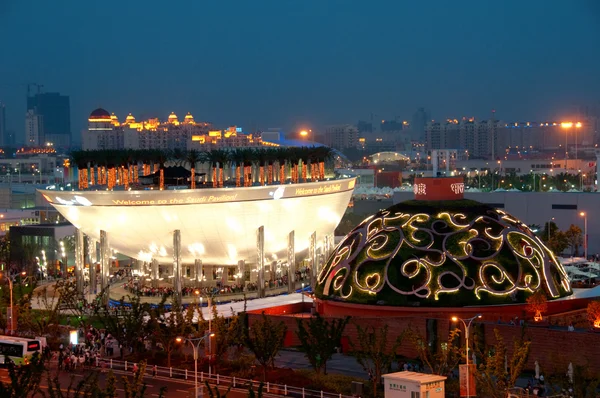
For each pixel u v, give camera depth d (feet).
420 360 335.88
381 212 419.54
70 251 631.56
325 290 400.88
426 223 394.11
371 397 272.10
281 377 303.89
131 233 517.55
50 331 387.14
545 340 313.73
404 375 236.02
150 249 528.63
